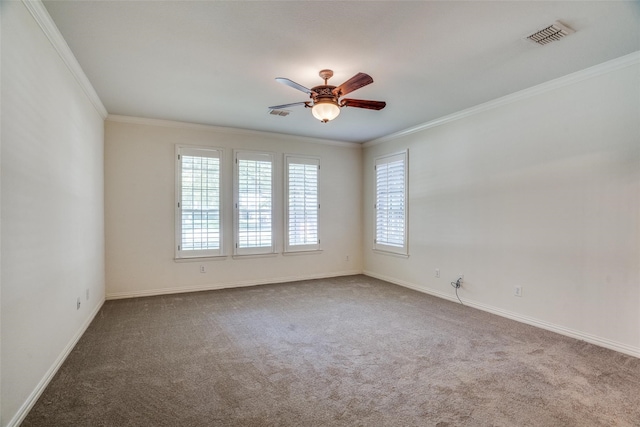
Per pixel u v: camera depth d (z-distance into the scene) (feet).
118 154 15.02
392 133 18.31
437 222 15.74
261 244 18.12
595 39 8.46
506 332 11.01
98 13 7.25
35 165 7.02
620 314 9.57
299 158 19.25
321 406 6.80
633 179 9.32
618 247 9.62
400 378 7.95
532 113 11.76
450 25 7.87
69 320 9.32
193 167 16.46
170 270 16.06
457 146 14.67
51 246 7.89
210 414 6.52
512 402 6.95
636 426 6.18
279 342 10.16
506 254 12.65
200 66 9.96
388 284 18.24
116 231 14.99
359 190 21.12
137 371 8.27
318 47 8.89
